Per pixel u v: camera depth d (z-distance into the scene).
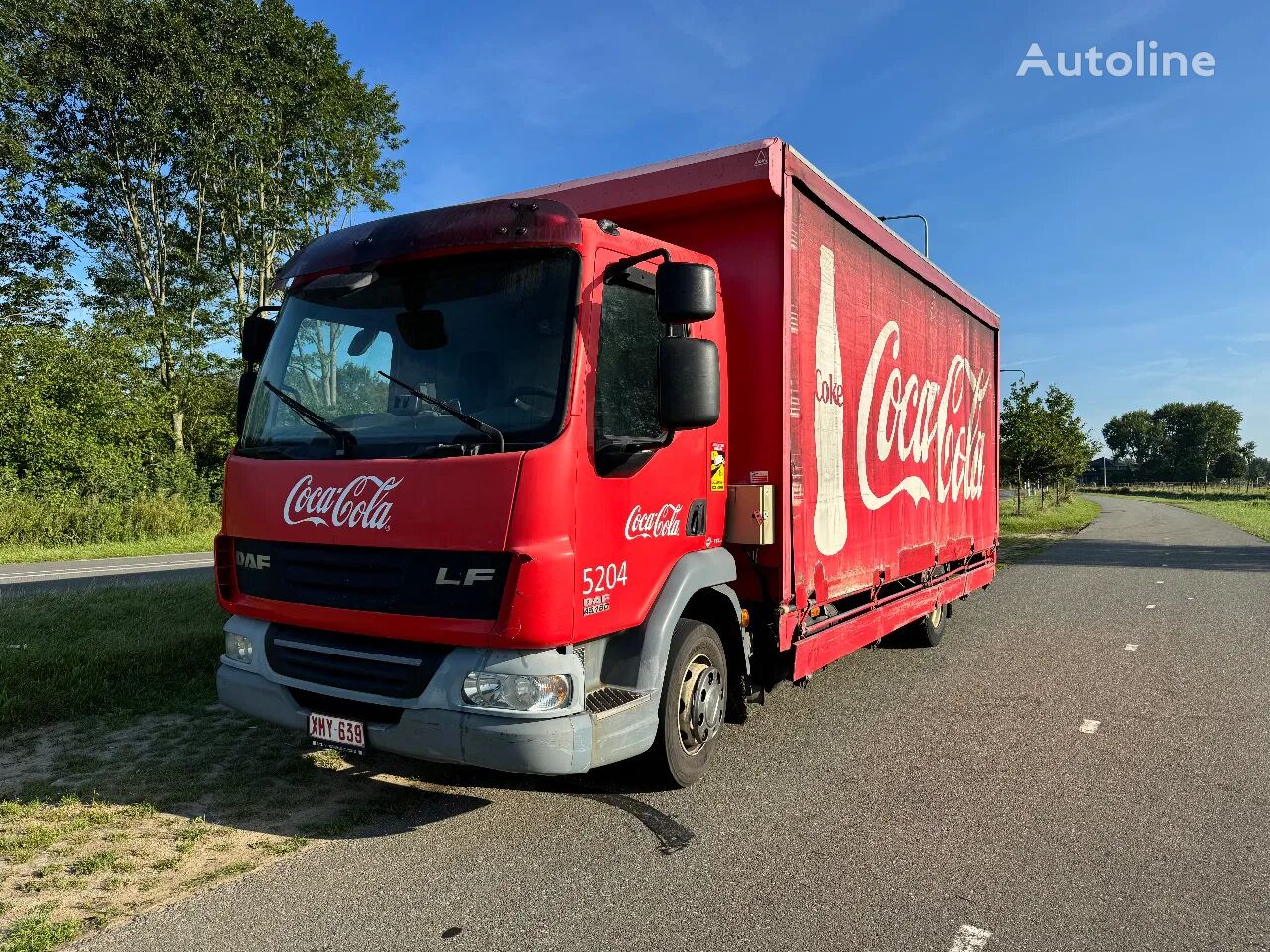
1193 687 6.66
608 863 3.58
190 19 25.61
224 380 28.91
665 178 4.80
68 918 3.05
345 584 3.65
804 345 4.89
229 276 30.03
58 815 3.95
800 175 4.81
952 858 3.65
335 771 4.59
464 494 3.37
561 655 3.39
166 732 5.12
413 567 3.47
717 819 4.05
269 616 3.89
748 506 4.55
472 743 3.31
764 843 3.79
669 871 3.51
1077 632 9.04
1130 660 7.62
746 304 4.72
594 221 3.80
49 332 22.36
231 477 4.11
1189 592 12.06
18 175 24.69
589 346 3.56
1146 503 58.12
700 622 4.41
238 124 25.92
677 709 4.25
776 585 4.65
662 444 3.95
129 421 22.84
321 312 4.06
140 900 3.21
